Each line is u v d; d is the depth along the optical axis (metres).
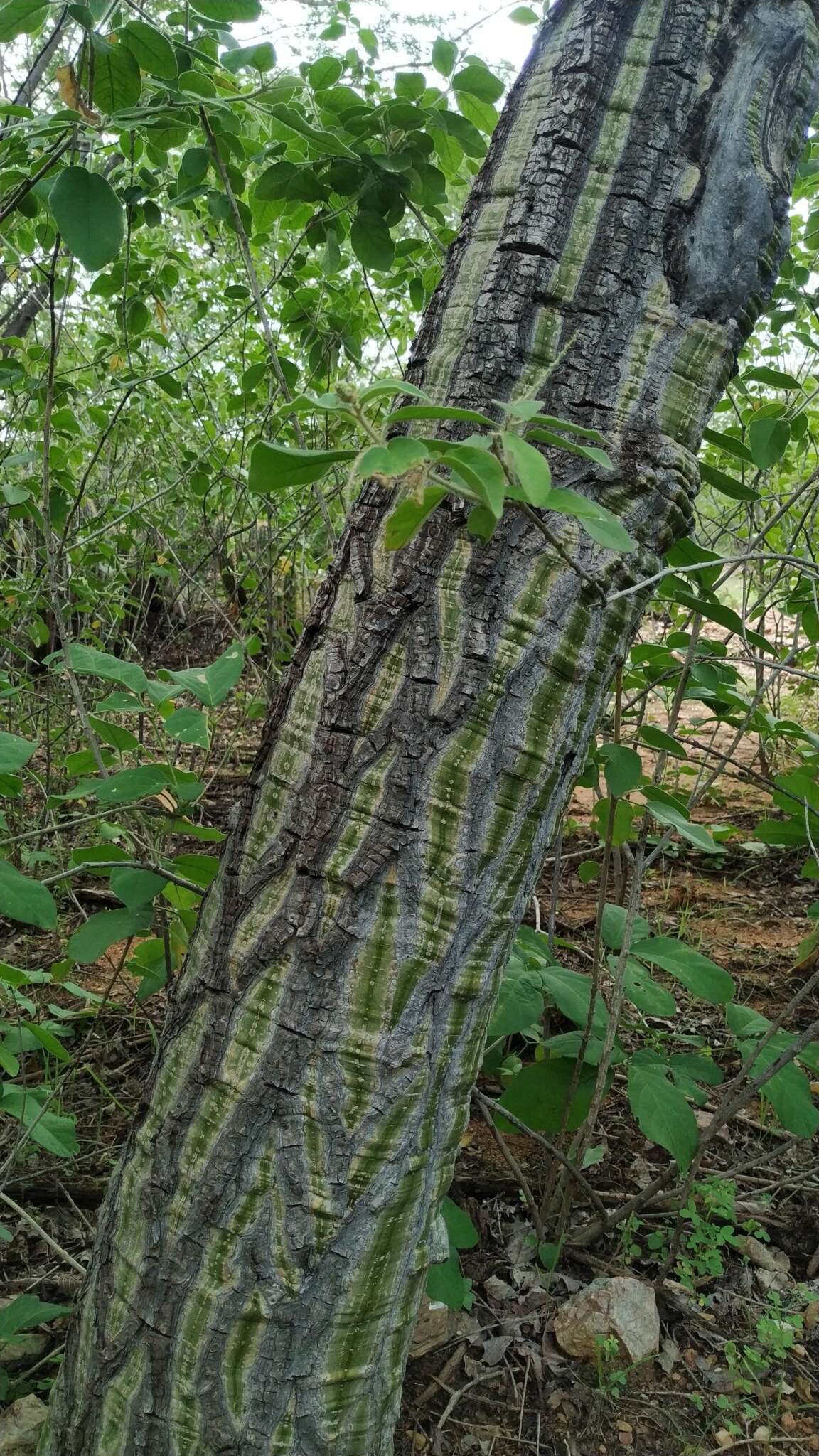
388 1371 1.14
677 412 1.09
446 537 1.05
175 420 3.70
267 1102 1.05
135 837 1.79
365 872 1.04
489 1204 1.86
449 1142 1.16
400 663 1.05
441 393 1.08
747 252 1.10
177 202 2.01
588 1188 1.67
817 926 2.55
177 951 1.67
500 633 1.05
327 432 2.47
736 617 1.46
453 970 1.08
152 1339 1.08
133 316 2.53
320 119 1.78
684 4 1.07
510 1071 1.94
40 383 2.45
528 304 1.05
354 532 1.11
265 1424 1.06
